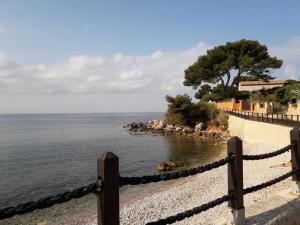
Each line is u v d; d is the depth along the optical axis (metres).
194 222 9.71
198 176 20.09
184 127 60.44
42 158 37.38
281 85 59.69
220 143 43.62
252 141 37.59
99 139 60.84
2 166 31.81
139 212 12.98
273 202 6.39
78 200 17.08
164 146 43.38
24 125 152.50
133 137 60.59
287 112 40.56
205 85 69.31
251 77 64.25
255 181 15.34
